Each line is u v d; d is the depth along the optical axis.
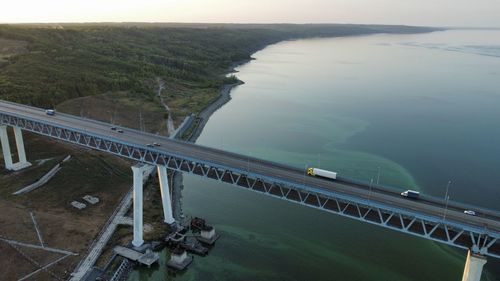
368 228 97.75
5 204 99.31
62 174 115.56
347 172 132.12
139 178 85.38
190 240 90.44
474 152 151.38
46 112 118.44
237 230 96.38
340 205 69.19
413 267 83.38
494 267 84.00
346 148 155.25
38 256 81.88
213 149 91.69
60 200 104.00
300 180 75.19
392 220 65.94
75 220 95.75
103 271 79.50
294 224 99.38
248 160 84.94
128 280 80.56
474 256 58.97
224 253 87.56
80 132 97.25
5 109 119.31
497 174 131.75
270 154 148.38
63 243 86.56
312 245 90.56
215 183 122.75
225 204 109.50
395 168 136.00
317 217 102.88
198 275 81.19
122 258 84.12
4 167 117.94
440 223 60.53
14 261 80.00
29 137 134.25
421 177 129.25
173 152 85.19
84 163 123.00
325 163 139.50
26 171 116.19
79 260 82.19
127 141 92.00
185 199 111.94
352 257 86.44
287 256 86.56
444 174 131.62
